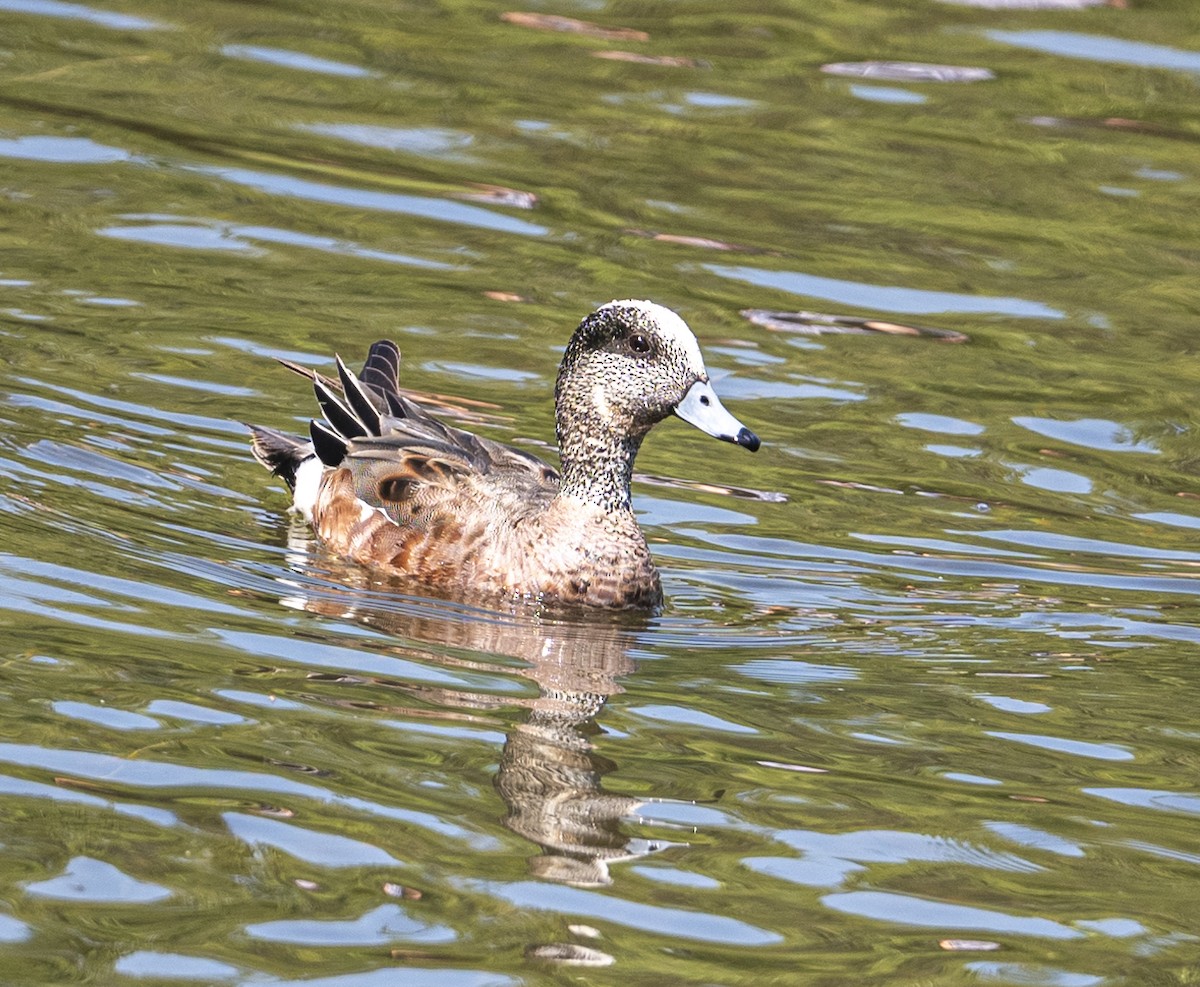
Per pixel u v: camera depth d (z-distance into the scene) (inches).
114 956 300.7
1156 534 533.0
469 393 587.8
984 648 460.4
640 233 713.6
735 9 981.8
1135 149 825.5
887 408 600.1
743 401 596.1
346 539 500.7
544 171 764.0
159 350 597.3
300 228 694.5
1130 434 591.2
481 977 301.1
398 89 840.3
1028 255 721.0
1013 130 837.2
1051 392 616.4
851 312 663.8
